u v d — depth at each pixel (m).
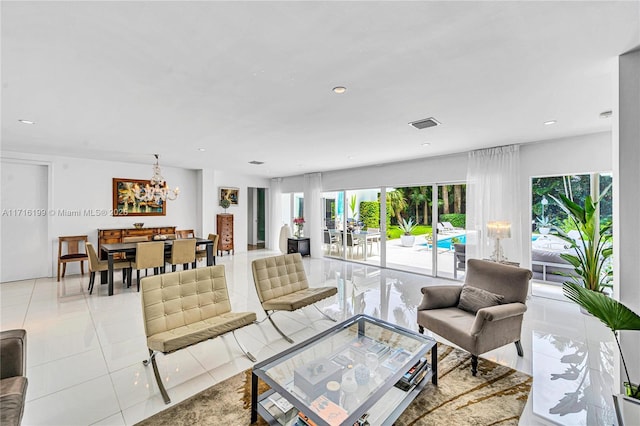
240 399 2.01
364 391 1.74
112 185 6.22
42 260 5.45
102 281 5.00
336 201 7.50
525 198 4.40
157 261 4.77
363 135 3.84
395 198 6.19
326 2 1.36
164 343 2.10
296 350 2.01
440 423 1.79
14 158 5.06
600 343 2.83
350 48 1.77
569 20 1.49
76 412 1.88
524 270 2.64
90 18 1.46
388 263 6.36
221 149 4.77
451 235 5.34
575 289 1.77
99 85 2.29
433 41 1.69
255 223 10.25
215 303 2.78
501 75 2.13
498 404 1.96
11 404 1.42
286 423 1.66
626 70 1.85
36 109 2.85
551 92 2.44
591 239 3.60
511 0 1.34
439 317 2.60
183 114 2.99
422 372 2.11
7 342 1.70
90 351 2.68
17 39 1.65
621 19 1.48
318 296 3.23
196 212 7.57
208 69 2.03
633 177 1.83
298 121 3.23
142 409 1.92
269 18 1.48
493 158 4.56
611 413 1.88
